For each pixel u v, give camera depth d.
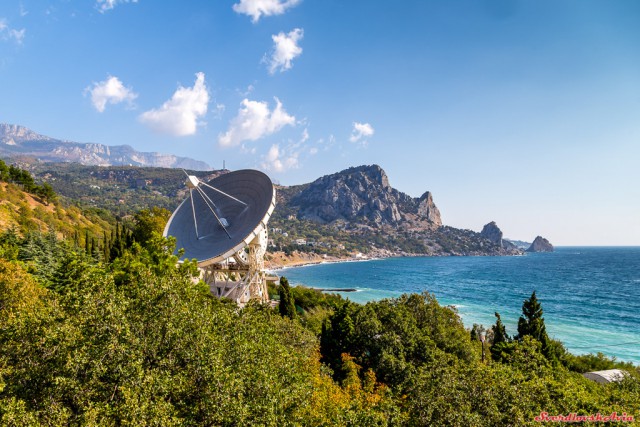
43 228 92.56
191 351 17.38
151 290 20.31
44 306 23.66
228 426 15.42
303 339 36.38
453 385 20.97
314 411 20.42
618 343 82.94
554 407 20.06
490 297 144.38
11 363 17.66
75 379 15.53
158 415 13.80
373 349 42.25
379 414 18.86
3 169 120.31
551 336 88.00
